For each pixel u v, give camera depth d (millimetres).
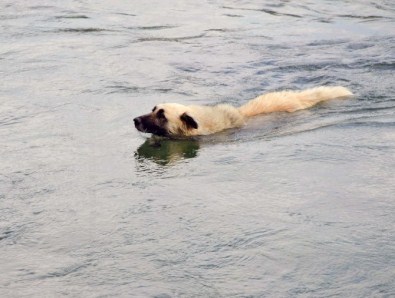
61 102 16266
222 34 23016
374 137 12969
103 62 19625
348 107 15438
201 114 14812
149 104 16125
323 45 21250
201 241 9242
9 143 13688
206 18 25516
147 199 10742
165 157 12898
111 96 16719
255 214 9922
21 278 8602
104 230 9758
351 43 21422
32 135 14141
